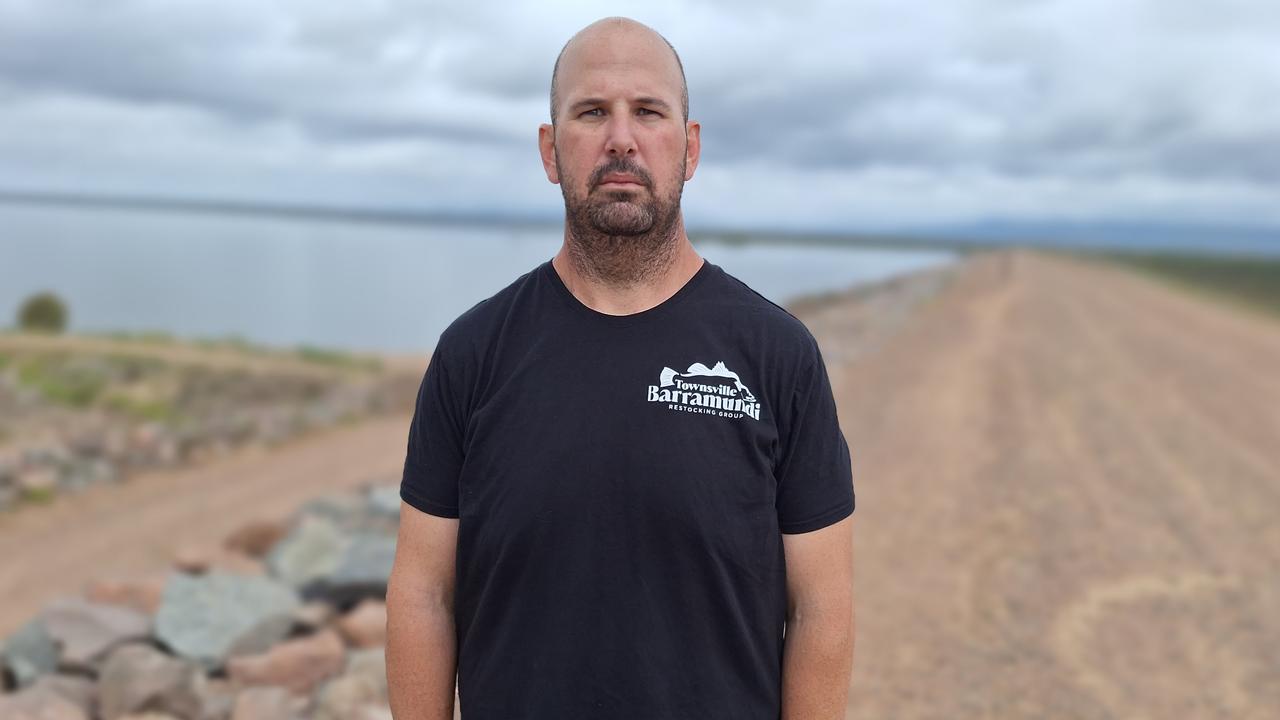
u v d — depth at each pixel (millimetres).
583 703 1581
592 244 1630
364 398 15320
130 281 85625
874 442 10289
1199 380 14969
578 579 1577
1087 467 9234
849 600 1689
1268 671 4859
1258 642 5215
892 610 5664
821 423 1672
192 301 64562
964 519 7508
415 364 24125
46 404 14750
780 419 1650
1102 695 4582
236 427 11977
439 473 1708
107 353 23141
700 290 1683
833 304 39781
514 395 1618
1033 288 40281
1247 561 6555
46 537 7734
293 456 11383
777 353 1646
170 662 4168
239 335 39156
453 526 1724
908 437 10547
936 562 6516
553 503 1576
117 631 4668
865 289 47594
